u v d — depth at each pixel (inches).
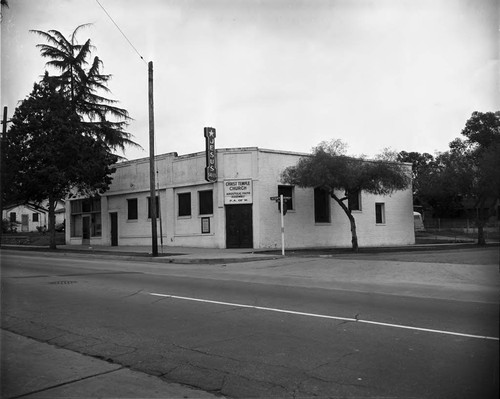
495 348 244.4
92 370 220.8
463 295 436.1
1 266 727.7
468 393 182.2
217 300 402.6
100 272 635.5
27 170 1143.6
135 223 1301.7
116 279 552.7
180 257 863.7
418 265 671.1
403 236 1358.3
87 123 1459.2
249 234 1079.0
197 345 258.8
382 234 1312.7
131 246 1277.1
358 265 700.0
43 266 729.0
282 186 1128.2
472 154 1069.1
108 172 1280.8
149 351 249.1
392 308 365.4
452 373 205.9
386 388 191.2
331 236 1200.2
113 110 1574.8
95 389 196.4
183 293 442.0
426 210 2164.1
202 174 1123.9
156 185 1231.5
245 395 188.9
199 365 225.3
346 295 434.6
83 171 1172.5
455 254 867.4
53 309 361.4
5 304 382.0
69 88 1530.5
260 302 393.1
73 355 244.7
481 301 400.5
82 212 1501.0
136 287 481.7
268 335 279.3
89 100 1557.6
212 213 1108.5
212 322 315.6
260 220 1073.5
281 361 229.0
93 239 1444.4
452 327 296.5
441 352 239.5
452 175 1123.3
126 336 279.7
